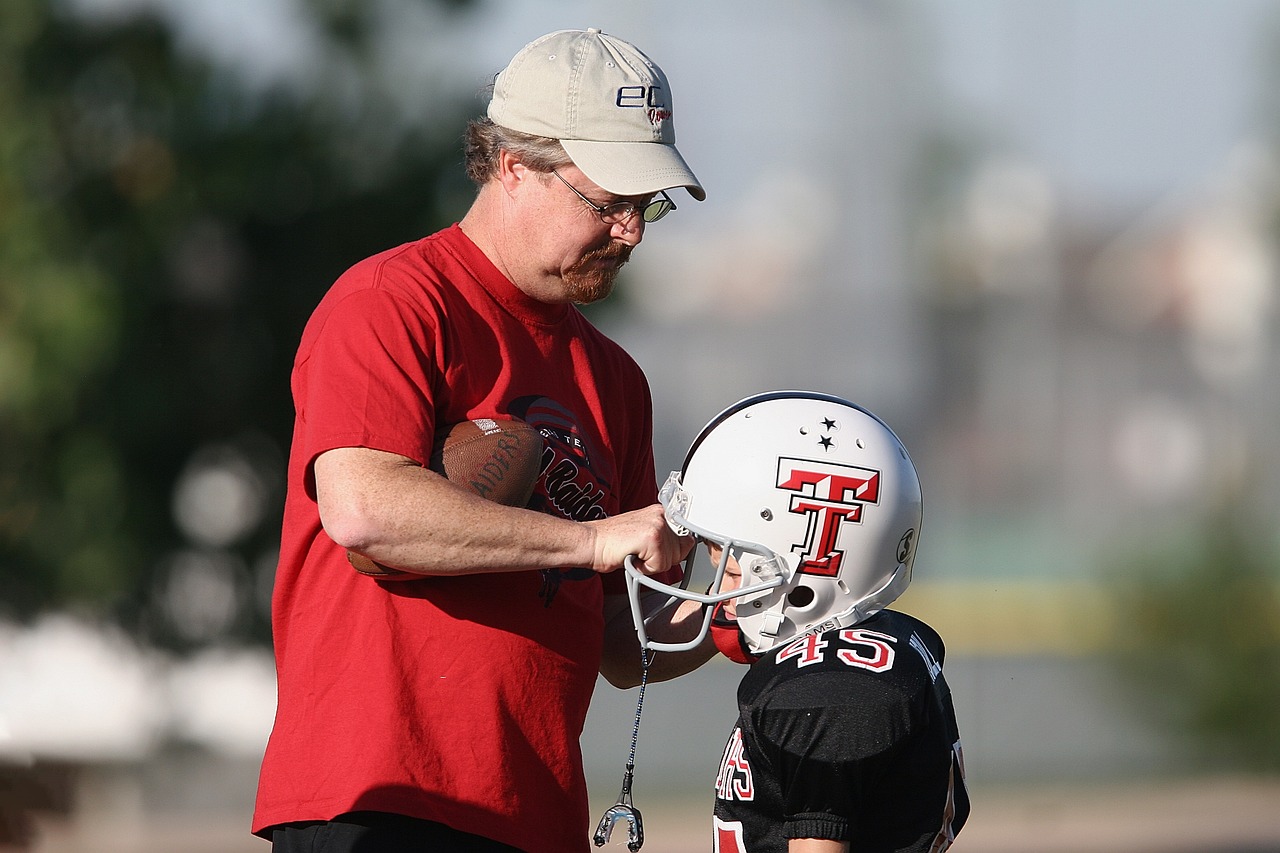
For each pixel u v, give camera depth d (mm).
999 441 104375
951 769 10953
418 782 11406
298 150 28359
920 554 97125
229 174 27672
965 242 107188
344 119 29141
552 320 12906
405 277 12055
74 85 27516
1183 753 52531
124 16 27984
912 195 108625
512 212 12375
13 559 28391
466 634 11820
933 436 105812
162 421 27906
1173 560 54781
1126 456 99688
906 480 11711
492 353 12375
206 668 32031
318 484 11422
